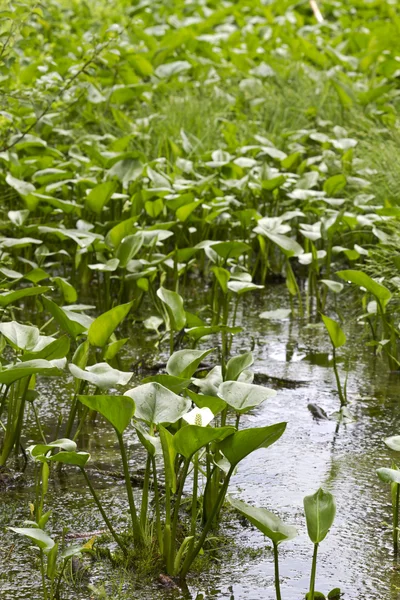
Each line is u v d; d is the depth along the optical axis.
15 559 2.94
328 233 5.81
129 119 8.33
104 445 3.87
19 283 6.20
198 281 6.59
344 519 3.27
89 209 5.98
